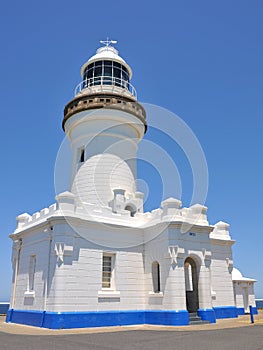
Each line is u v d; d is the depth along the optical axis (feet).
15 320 75.82
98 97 91.71
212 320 73.72
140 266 77.10
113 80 98.58
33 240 76.79
